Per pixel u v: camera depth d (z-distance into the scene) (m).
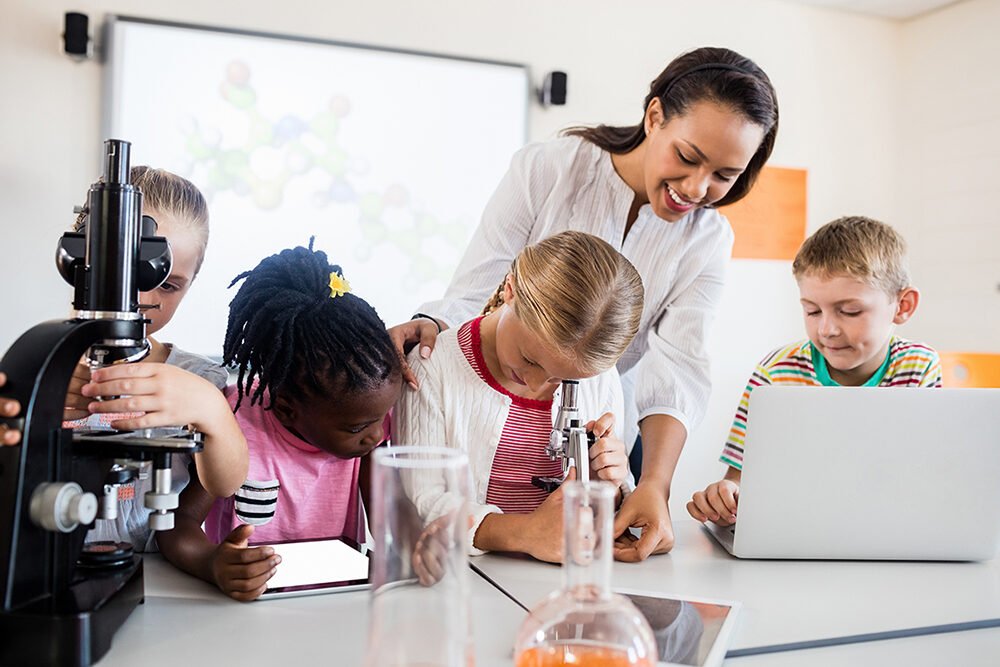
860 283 1.51
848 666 0.77
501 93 2.73
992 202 2.86
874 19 3.21
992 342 2.85
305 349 1.01
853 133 3.21
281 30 2.49
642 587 0.96
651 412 1.42
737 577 1.02
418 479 0.59
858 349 1.55
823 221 3.18
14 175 2.26
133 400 0.77
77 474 0.73
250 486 1.09
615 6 2.86
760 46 3.06
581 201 1.51
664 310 1.56
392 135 2.62
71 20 2.25
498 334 1.18
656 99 1.36
